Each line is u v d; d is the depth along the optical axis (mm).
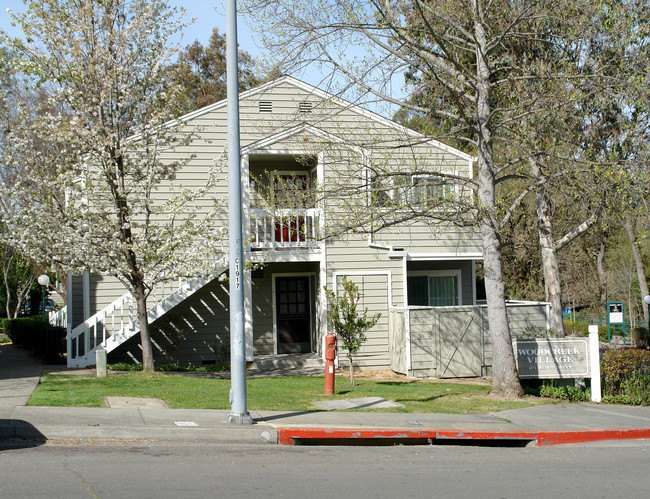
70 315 18031
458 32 15328
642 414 12766
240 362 9992
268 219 19953
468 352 18234
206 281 17250
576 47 14469
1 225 16984
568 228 21422
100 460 7906
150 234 15555
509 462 8977
